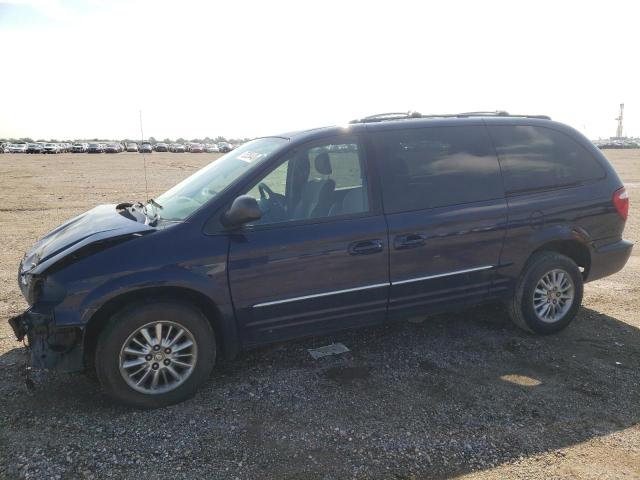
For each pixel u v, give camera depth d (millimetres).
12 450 2941
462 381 3801
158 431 3152
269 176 3744
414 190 4039
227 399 3539
